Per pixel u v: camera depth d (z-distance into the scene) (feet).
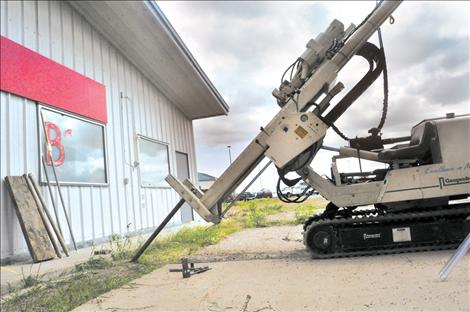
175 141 46.19
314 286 11.78
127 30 31.09
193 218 47.44
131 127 35.14
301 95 16.89
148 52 34.71
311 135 16.63
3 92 20.44
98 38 30.89
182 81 40.86
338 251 16.22
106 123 30.68
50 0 25.13
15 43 21.42
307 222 18.30
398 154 16.06
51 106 24.02
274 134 16.99
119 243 22.76
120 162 32.37
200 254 20.33
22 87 21.54
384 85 17.80
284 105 17.72
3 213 19.61
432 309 8.79
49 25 24.75
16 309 12.41
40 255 19.47
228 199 19.43
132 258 19.21
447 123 15.96
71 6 27.48
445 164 15.79
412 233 15.67
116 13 28.78
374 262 14.44
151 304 11.41
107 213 29.25
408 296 9.87
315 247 16.33
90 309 11.41
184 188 18.07
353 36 17.11
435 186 15.80
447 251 15.25
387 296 10.05
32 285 15.37
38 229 20.16
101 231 28.07
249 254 19.13
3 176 19.94
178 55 35.06
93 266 18.26
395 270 12.83
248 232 28.78
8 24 21.22
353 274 12.85
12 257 19.69
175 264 17.97
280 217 38.04
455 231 15.46
